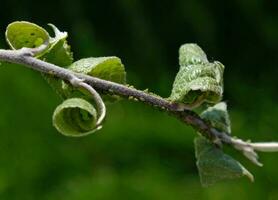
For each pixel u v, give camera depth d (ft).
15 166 4.25
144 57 5.35
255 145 1.85
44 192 4.23
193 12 5.50
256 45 5.67
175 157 4.59
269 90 5.39
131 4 5.41
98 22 5.39
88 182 4.28
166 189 4.34
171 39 5.49
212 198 4.33
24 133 4.41
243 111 5.12
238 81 5.45
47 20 5.31
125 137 4.57
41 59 1.86
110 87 1.79
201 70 1.78
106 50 5.33
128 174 4.40
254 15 5.66
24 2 5.28
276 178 4.47
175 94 1.78
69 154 4.38
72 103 1.71
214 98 1.77
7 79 4.62
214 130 1.84
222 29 5.63
